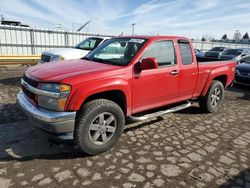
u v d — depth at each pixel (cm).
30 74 355
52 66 378
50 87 313
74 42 1688
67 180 291
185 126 482
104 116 351
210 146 400
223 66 570
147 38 421
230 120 534
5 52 1422
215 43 3447
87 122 328
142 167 325
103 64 387
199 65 502
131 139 410
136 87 384
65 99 309
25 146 367
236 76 925
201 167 333
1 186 274
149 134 434
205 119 530
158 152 369
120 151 367
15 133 407
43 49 1568
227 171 327
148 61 363
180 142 408
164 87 431
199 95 534
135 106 396
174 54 448
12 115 487
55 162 328
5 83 782
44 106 321
